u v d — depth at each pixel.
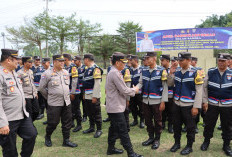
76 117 4.48
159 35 12.68
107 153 3.26
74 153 3.32
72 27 23.58
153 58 3.40
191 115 3.11
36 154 3.28
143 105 3.56
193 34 12.25
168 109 4.32
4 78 2.44
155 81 3.36
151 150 3.37
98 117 4.08
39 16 22.53
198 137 3.92
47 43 23.31
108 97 2.98
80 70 4.87
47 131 3.58
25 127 2.68
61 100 3.48
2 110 2.29
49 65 5.59
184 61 3.04
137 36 12.99
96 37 27.22
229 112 3.10
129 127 4.37
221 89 3.10
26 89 4.25
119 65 2.93
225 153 3.20
